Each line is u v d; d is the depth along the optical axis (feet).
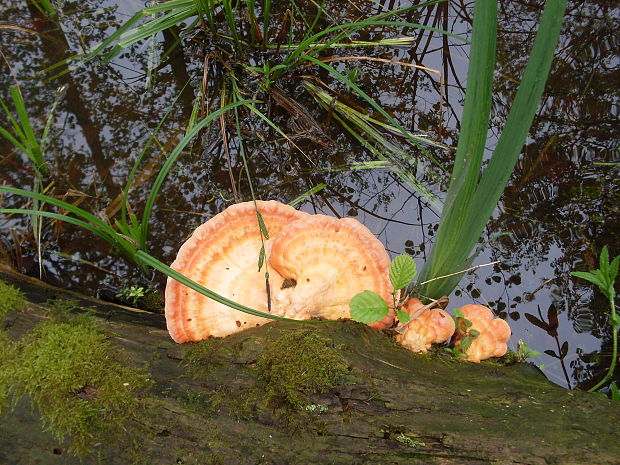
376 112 6.72
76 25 7.04
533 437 4.91
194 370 5.15
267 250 5.49
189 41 7.00
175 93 6.77
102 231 5.85
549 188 6.33
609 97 6.68
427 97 6.79
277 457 4.96
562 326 5.87
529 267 6.06
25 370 5.11
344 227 5.37
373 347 5.23
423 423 4.99
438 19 7.20
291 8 7.16
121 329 5.34
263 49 6.89
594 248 6.08
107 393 5.08
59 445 5.05
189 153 6.49
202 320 5.38
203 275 5.44
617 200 6.24
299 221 5.36
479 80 5.19
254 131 6.59
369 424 4.99
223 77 6.86
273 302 5.40
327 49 6.98
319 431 4.98
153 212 6.24
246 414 5.02
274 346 5.13
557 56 6.90
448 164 6.50
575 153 6.45
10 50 6.88
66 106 6.63
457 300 5.97
